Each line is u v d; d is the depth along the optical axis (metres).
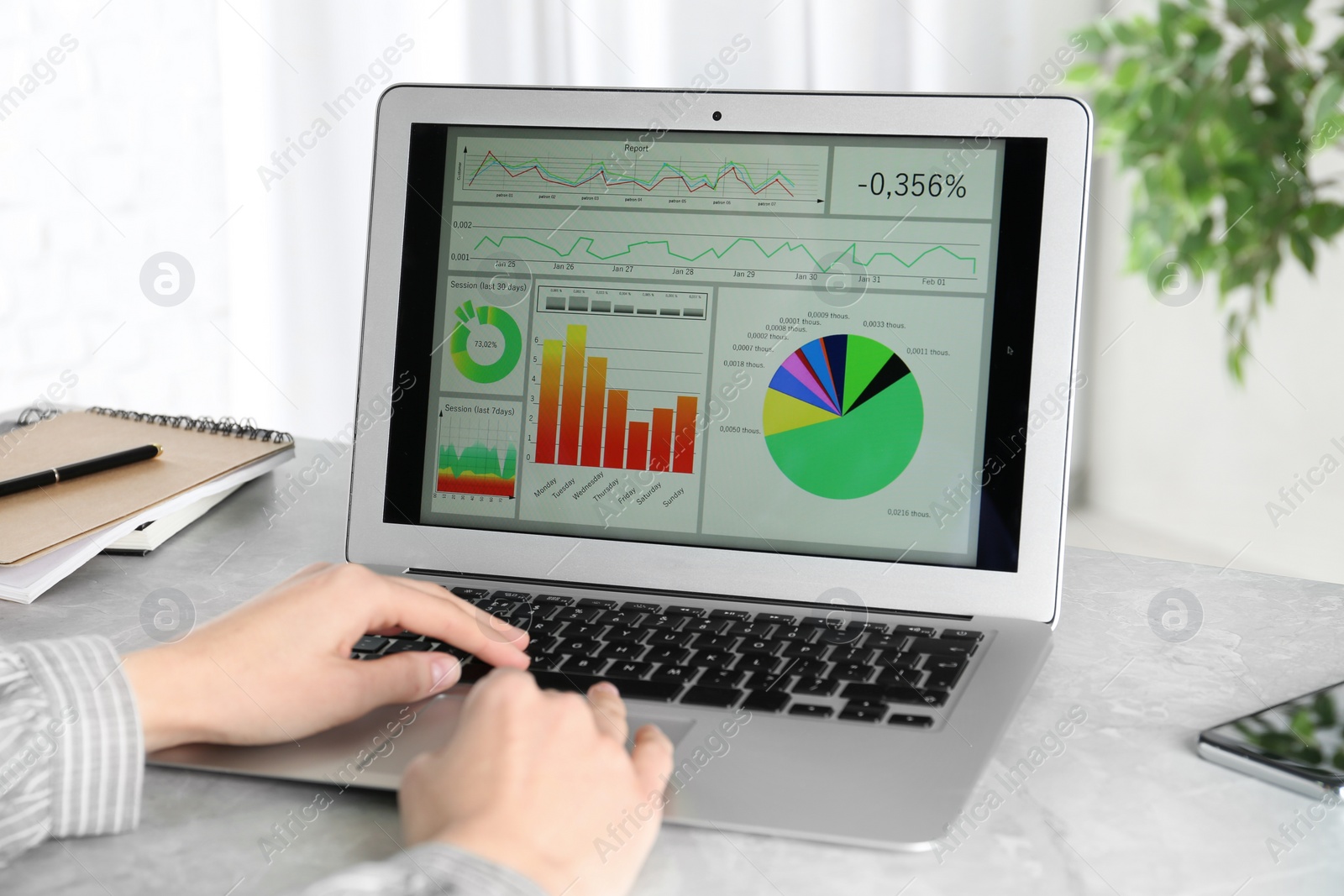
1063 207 0.70
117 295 1.88
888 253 0.73
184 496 0.84
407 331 0.77
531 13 1.95
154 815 0.47
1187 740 0.55
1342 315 2.13
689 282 0.75
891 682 0.58
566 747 0.44
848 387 0.72
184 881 0.42
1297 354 2.19
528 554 0.75
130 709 0.47
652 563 0.73
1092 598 0.76
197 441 0.99
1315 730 0.53
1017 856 0.44
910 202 0.72
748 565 0.72
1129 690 0.61
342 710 0.52
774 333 0.74
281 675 0.51
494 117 0.77
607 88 0.76
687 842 0.45
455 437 0.76
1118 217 2.27
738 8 1.93
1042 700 0.59
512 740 0.43
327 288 2.00
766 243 0.74
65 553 0.74
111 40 1.82
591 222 0.76
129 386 1.91
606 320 0.75
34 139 1.80
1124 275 2.00
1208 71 1.87
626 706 0.54
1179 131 1.89
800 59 1.95
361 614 0.55
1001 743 0.54
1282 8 1.80
